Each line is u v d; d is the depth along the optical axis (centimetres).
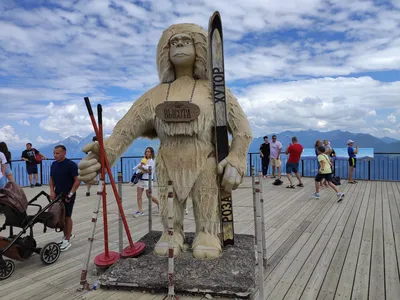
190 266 296
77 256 397
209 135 323
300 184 952
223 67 307
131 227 537
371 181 1042
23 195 372
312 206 667
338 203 692
